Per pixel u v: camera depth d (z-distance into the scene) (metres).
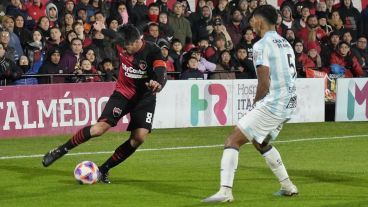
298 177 23.06
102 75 35.03
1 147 29.69
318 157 27.53
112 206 18.55
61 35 36.88
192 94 36.16
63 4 39.12
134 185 21.53
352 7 47.31
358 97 40.00
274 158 19.58
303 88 38.75
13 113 32.28
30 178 22.64
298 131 35.34
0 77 32.78
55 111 33.12
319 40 43.47
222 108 36.88
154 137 32.81
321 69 40.53
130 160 26.64
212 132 34.59
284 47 18.70
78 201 19.14
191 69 36.78
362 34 46.22
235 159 18.59
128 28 21.02
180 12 39.97
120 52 21.42
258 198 19.53
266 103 18.53
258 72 18.39
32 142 31.05
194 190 20.81
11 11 37.00
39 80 34.22
